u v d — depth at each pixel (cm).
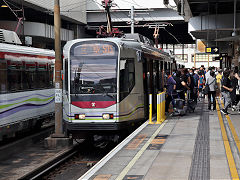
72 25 5331
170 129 1376
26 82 1567
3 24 4019
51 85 1845
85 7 5088
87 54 1320
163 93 1684
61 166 1138
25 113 1551
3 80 1374
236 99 1909
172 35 6103
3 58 1383
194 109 1933
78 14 4847
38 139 1551
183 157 924
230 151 986
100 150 1386
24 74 1550
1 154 1253
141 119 1452
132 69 1383
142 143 1113
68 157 1230
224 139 1158
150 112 1543
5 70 1392
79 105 1307
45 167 1077
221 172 780
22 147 1370
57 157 1170
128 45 1373
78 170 1098
